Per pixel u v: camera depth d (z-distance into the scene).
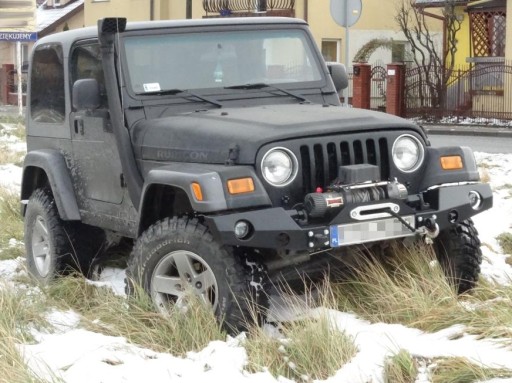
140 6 47.56
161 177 8.43
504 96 32.78
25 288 9.58
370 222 8.34
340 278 8.99
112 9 49.66
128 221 9.38
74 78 10.02
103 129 9.55
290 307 8.65
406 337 7.97
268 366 7.58
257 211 8.16
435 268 8.85
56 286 9.52
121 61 9.32
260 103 9.55
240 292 8.18
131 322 8.45
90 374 7.54
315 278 8.97
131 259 8.74
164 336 8.16
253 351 7.71
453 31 35.94
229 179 8.16
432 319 8.17
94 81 9.32
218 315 8.25
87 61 9.86
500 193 13.98
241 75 9.66
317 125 8.50
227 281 8.20
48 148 10.42
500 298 8.51
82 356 7.82
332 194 8.29
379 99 36.94
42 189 10.54
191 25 9.63
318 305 8.73
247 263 8.30
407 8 41.38
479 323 8.02
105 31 9.31
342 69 10.05
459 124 32.88
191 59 9.53
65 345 8.08
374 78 37.16
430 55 35.94
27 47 57.94
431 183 8.77
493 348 7.60
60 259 10.18
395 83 34.59
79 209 9.99
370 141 8.62
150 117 9.24
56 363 7.79
